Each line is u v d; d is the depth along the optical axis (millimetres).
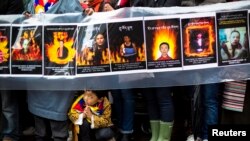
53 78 3119
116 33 3053
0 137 3490
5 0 3234
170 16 3037
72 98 3152
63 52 3090
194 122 3385
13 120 3344
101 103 3170
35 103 3176
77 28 3068
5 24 3133
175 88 3574
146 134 3711
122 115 3352
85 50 3072
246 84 3215
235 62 3117
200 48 3080
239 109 3213
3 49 3154
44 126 3266
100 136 3152
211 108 3236
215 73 3123
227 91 3232
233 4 3064
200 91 3295
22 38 3129
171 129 3264
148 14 3043
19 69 3156
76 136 3217
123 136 3348
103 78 3107
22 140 3633
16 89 3193
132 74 3096
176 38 3057
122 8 3057
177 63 3080
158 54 3070
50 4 3213
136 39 3055
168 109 3193
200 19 3053
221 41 3090
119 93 3314
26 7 3383
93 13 3064
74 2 3158
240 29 3088
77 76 3098
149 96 3256
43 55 3107
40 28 3092
